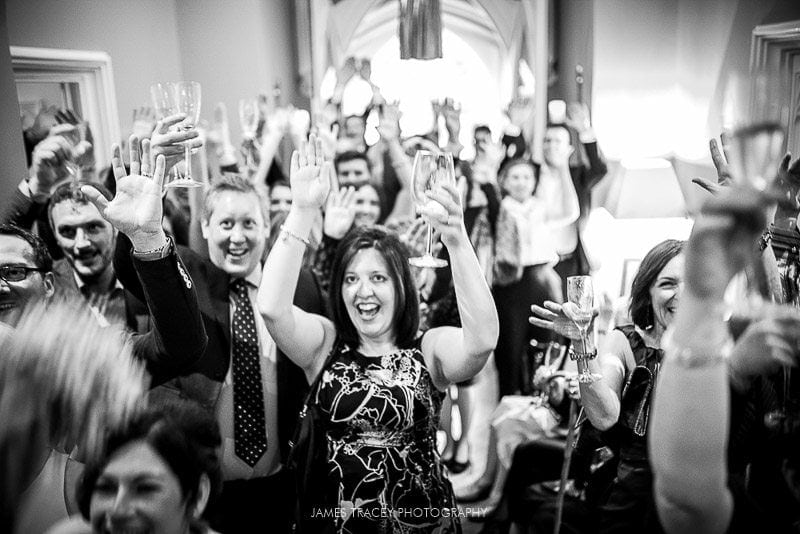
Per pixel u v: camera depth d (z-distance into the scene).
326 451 1.90
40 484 1.30
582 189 3.15
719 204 0.80
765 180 0.84
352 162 3.20
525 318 3.14
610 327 2.68
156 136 1.78
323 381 1.92
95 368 1.13
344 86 3.20
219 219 2.27
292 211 1.90
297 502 1.92
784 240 1.81
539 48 3.11
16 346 1.09
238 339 2.27
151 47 3.13
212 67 3.23
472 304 1.81
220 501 2.21
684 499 0.86
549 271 3.15
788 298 1.79
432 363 1.96
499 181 3.18
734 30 2.74
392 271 1.93
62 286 2.07
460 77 3.16
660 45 2.99
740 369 1.36
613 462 1.92
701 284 0.81
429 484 1.92
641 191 2.95
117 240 1.85
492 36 3.12
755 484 1.55
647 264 1.86
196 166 3.11
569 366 2.77
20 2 2.68
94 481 1.12
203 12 3.19
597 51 3.08
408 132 3.19
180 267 1.72
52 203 2.44
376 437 1.86
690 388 0.83
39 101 2.77
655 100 3.04
